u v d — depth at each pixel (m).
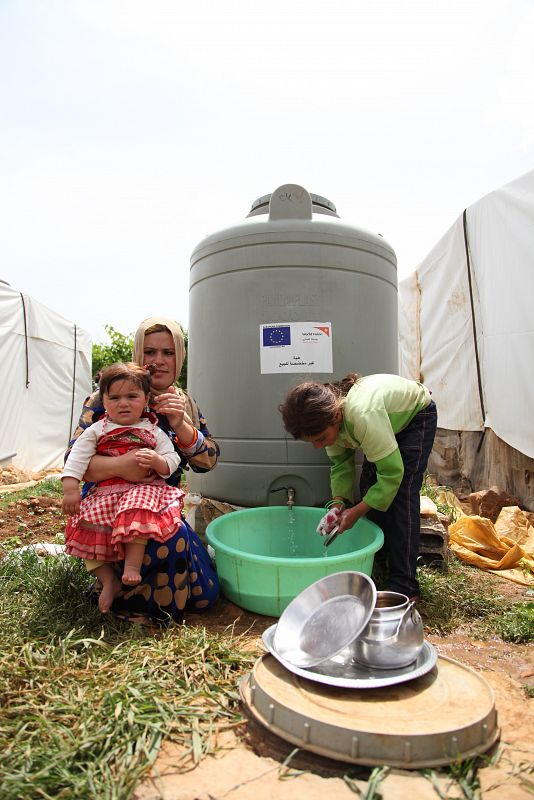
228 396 3.13
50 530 4.26
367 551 2.41
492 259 4.77
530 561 3.40
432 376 6.57
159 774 1.35
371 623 1.75
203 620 2.44
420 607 2.64
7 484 7.37
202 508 3.30
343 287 3.06
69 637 1.99
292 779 1.34
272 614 2.45
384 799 1.24
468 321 5.40
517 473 4.64
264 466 3.05
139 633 2.12
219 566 2.61
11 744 1.42
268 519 3.01
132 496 2.19
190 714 1.60
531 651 2.22
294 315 3.00
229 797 1.27
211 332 3.21
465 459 5.86
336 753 1.37
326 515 2.63
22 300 8.19
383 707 1.49
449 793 1.26
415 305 7.13
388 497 2.46
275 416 3.03
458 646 2.28
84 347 10.85
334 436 2.51
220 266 3.15
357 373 3.00
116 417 2.31
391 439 2.40
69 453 2.30
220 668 1.89
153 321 2.64
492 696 1.55
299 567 2.33
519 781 1.32
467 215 5.23
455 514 4.51
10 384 7.97
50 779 1.30
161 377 2.62
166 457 2.33
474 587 2.97
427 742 1.34
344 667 1.75
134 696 1.65
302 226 3.01
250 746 1.50
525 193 4.24
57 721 1.55
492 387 4.87
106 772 1.34
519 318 4.36
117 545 2.17
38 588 2.50
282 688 1.60
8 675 1.75
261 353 3.03
